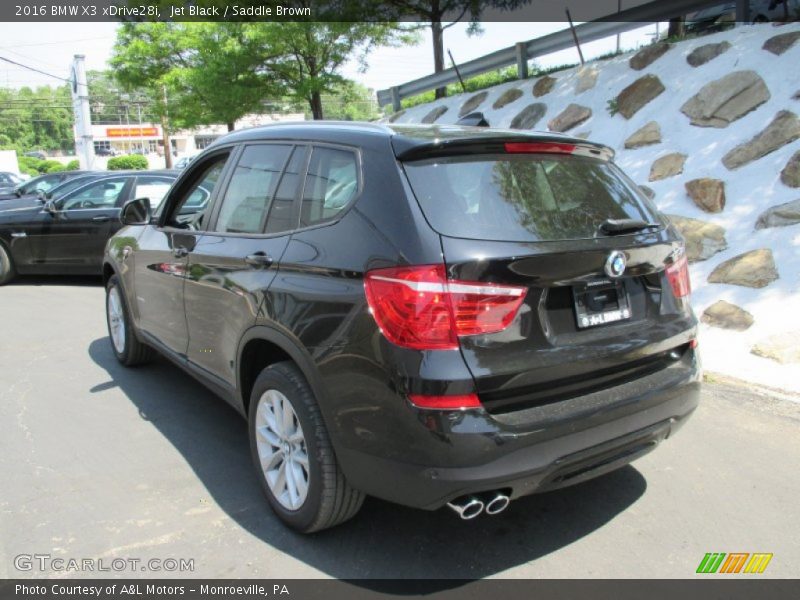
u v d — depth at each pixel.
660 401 2.86
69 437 4.13
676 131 7.43
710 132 7.12
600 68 9.08
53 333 6.64
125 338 5.29
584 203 2.95
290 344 2.88
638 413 2.78
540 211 2.77
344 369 2.63
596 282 2.73
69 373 5.36
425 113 11.86
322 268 2.80
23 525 3.13
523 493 2.57
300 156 3.31
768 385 4.66
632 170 7.47
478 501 2.46
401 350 2.44
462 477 2.40
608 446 2.69
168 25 16.55
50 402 4.72
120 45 18.00
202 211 4.33
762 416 4.25
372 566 2.85
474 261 2.44
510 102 10.13
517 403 2.54
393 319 2.47
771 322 5.26
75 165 62.00
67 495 3.41
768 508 3.28
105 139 89.62
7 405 4.66
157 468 3.72
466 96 11.38
